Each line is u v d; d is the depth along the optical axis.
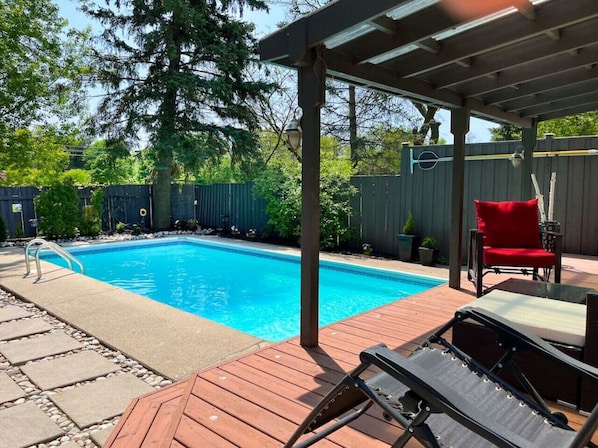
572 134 14.48
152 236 11.51
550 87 4.59
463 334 2.51
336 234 9.09
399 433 2.06
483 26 3.19
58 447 2.13
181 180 15.17
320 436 1.75
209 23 12.14
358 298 6.27
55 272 6.54
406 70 3.74
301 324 3.21
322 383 2.58
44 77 10.49
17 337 3.76
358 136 14.36
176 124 12.16
